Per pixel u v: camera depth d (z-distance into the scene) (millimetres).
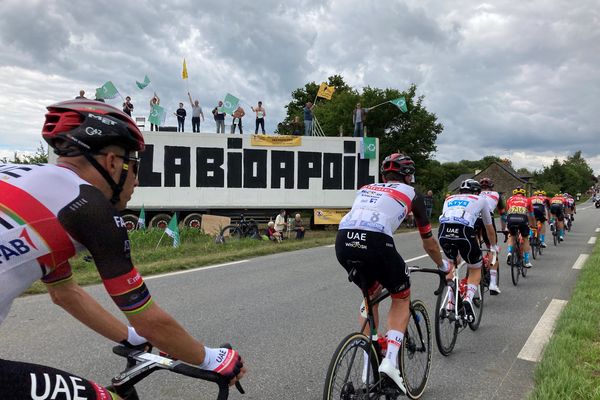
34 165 1461
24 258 1343
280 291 7023
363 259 2912
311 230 18734
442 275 3582
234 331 5016
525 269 8609
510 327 5328
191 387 3598
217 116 18438
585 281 7348
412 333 3434
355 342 2766
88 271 8141
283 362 4160
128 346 2043
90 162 1518
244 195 16891
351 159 17891
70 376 1444
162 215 16391
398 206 3057
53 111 1548
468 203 4934
